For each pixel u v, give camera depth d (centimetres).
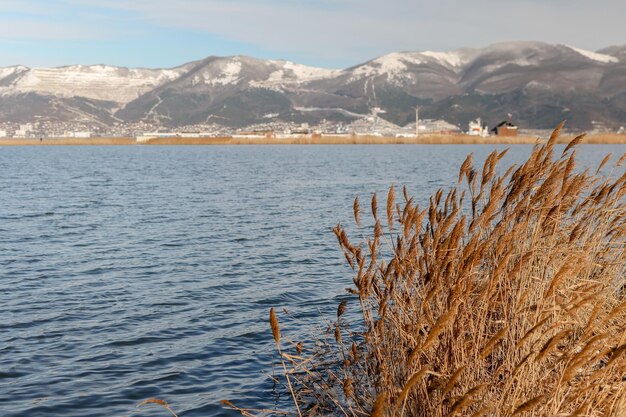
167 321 1320
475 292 655
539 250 663
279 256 2080
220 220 3027
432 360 577
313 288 1617
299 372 962
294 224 2845
